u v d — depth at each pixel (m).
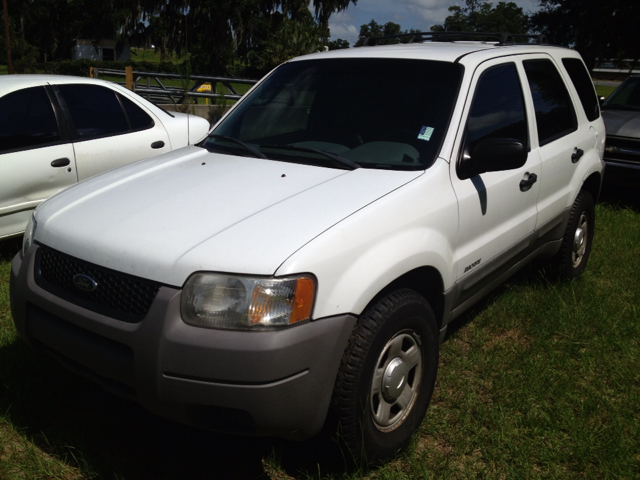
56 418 2.81
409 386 2.64
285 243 2.13
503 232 3.27
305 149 2.92
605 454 2.60
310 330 2.08
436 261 2.62
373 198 2.46
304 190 2.52
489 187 3.06
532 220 3.62
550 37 19.88
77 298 2.31
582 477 2.53
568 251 4.34
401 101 3.07
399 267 2.38
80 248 2.34
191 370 2.01
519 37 4.30
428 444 2.72
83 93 5.18
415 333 2.56
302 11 52.62
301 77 3.48
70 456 2.54
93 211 2.53
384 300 2.38
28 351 3.25
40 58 63.06
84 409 2.88
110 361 2.16
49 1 58.94
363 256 2.28
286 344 2.01
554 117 4.02
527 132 3.58
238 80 12.39
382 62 3.32
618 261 5.20
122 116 5.41
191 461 2.55
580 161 4.27
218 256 2.09
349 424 2.26
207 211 2.38
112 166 5.24
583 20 18.44
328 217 2.29
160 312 2.06
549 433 2.77
